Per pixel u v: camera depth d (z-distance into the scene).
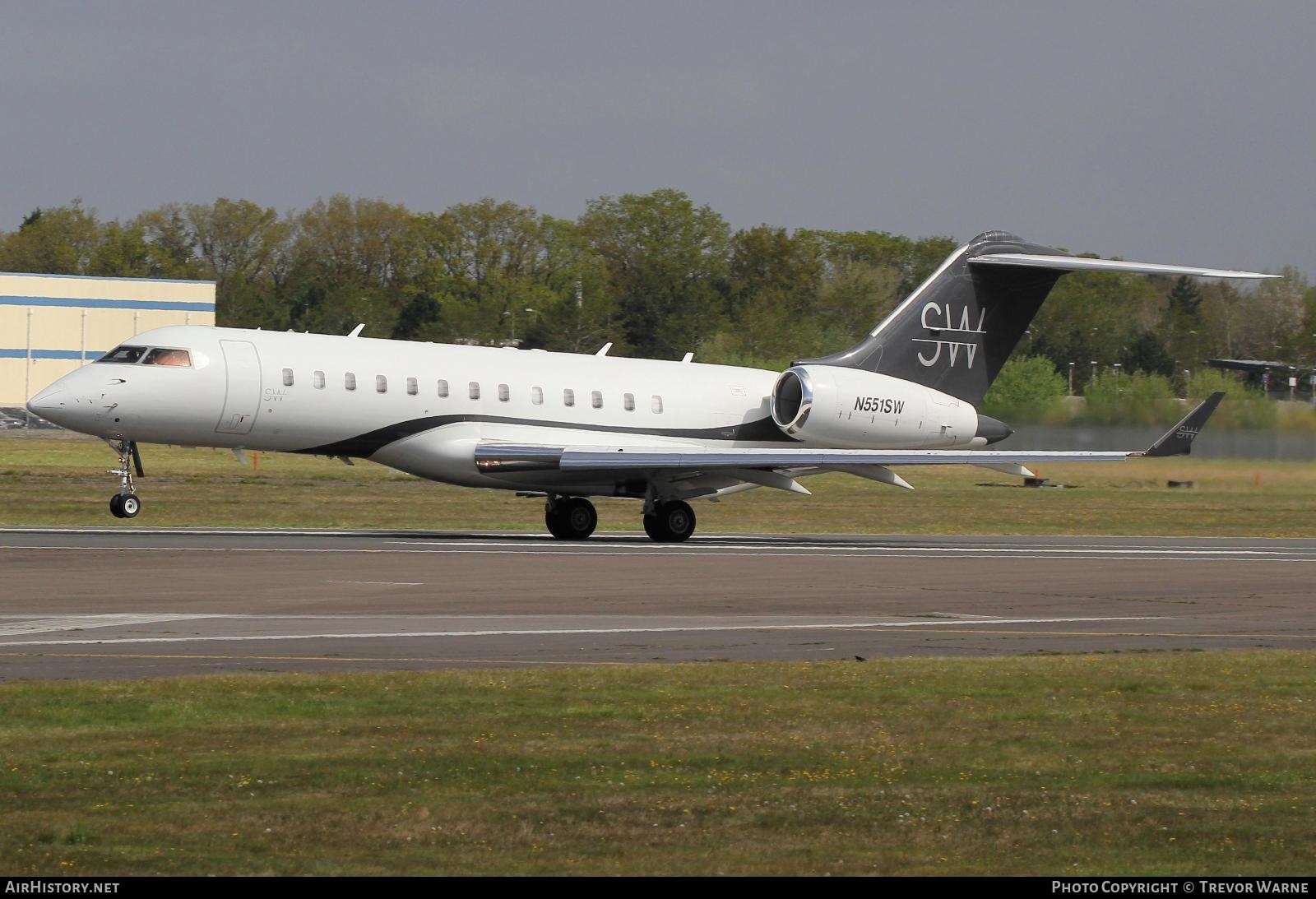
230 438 121.31
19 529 125.44
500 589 87.44
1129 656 66.06
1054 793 41.41
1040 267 140.38
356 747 44.81
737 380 142.50
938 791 41.34
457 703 51.56
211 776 41.06
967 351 144.38
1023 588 95.38
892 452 131.75
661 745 46.06
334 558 103.31
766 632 72.31
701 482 133.25
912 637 71.94
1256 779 43.25
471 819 37.59
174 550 106.00
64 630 67.50
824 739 47.44
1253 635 75.19
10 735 45.28
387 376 124.44
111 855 34.22
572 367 134.50
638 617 76.56
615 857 34.78
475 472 126.62
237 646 63.72
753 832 37.16
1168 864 35.03
